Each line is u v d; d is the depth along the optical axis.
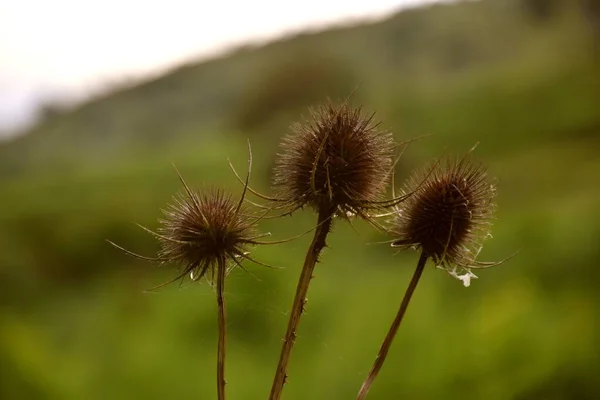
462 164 0.55
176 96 5.26
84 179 2.82
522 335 1.02
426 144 2.53
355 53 4.77
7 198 2.66
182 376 1.19
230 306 1.29
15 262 1.88
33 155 4.36
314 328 1.29
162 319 1.36
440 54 4.54
